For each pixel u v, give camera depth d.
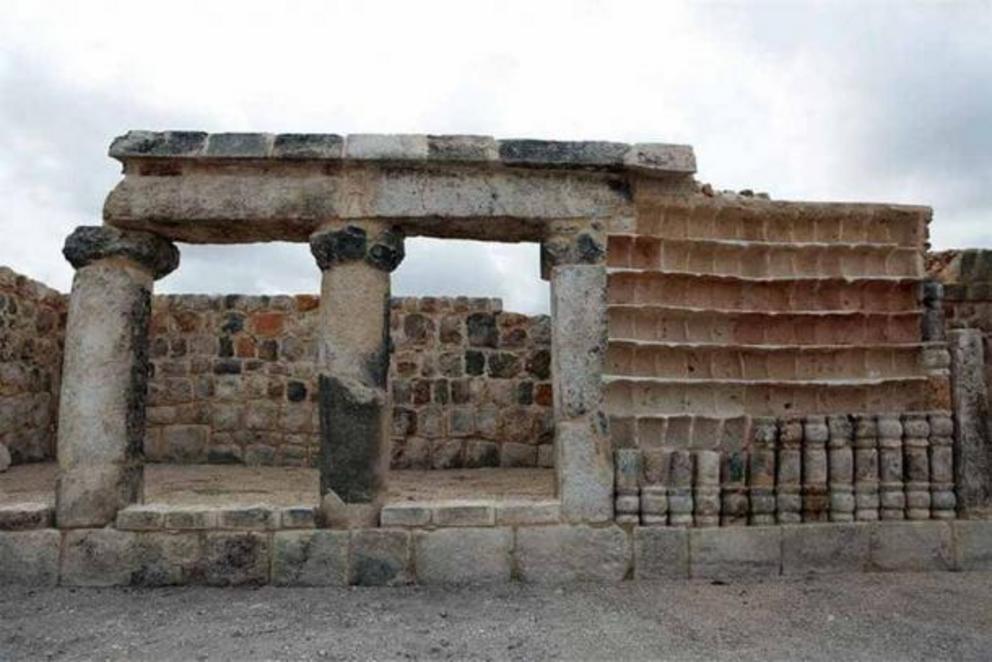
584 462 5.43
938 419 5.61
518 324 9.62
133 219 5.47
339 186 5.58
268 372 9.86
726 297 5.89
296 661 3.88
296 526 5.27
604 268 5.64
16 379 9.12
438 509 5.31
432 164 5.59
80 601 4.86
